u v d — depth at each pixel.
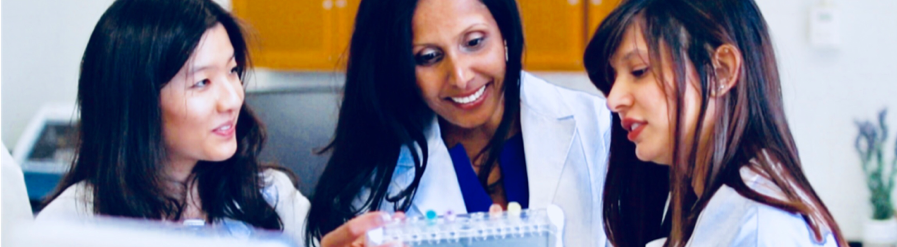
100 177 0.79
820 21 1.82
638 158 0.80
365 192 0.99
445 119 0.98
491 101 0.91
